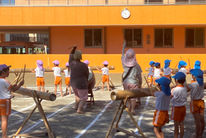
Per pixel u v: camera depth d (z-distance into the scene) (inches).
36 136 246.2
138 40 826.8
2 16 737.6
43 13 739.4
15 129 272.8
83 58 710.5
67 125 286.5
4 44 917.8
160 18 730.8
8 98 217.9
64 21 740.0
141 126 280.5
